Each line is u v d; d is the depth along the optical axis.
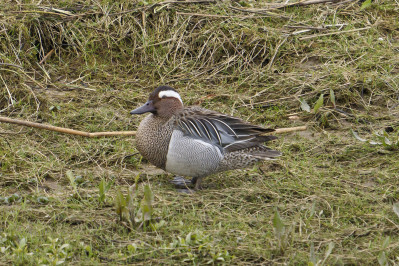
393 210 8.74
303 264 7.73
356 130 11.88
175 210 9.06
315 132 11.90
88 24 14.48
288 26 14.87
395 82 13.06
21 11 14.34
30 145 11.17
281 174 10.36
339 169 10.47
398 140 11.08
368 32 14.94
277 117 12.38
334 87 12.95
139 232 8.34
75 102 12.71
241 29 14.42
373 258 7.82
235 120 10.05
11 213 8.80
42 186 9.92
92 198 9.34
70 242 8.07
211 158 9.68
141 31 14.48
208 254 7.81
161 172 10.57
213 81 13.59
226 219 8.80
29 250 7.91
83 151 10.92
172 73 13.76
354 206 9.23
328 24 15.15
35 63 13.84
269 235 8.33
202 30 14.39
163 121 9.94
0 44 13.77
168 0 15.10
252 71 13.66
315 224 8.76
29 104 12.47
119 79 13.52
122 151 11.04
